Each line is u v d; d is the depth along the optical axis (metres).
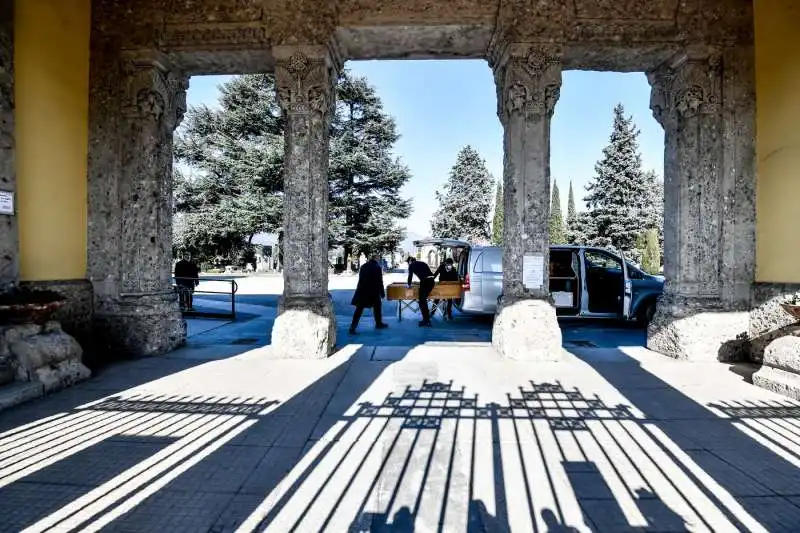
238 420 4.22
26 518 2.63
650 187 35.69
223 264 43.53
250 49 7.02
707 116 6.77
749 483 3.08
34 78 5.96
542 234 6.79
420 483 3.08
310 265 6.96
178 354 7.04
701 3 6.79
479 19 6.84
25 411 4.44
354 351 7.26
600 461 3.40
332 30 6.90
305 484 3.06
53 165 6.31
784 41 6.24
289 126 6.99
